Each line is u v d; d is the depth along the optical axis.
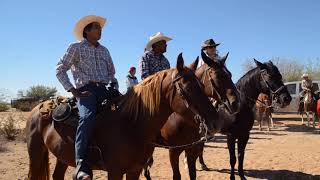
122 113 4.71
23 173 8.86
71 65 5.00
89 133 4.62
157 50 6.90
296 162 10.45
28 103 29.27
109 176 4.59
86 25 5.11
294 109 22.73
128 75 15.33
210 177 8.68
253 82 7.96
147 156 4.76
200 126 4.50
